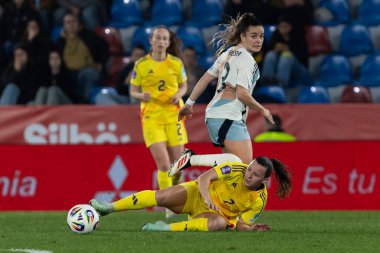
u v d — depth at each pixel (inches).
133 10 2303.2
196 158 1151.6
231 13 2154.3
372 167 1736.0
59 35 2222.0
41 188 1727.4
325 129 1798.7
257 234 1071.0
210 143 1732.3
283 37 2101.4
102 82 2086.6
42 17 2231.8
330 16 2304.4
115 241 995.3
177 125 1480.1
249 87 1137.4
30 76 1982.0
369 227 1243.8
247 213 1112.2
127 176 1733.5
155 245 950.4
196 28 2231.8
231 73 1143.6
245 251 901.2
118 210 1143.6
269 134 1756.9
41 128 1765.5
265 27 2165.4
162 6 2303.2
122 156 1736.0
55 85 1994.3
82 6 2244.1
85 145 1737.2
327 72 2164.1
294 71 2081.7
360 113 1800.0
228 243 968.3
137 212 1657.2
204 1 2311.8
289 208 1732.3
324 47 2226.9
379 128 1798.7
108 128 1780.3
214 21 2285.9
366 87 2106.3
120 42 2228.1
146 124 1466.5
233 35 1161.4
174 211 1135.6
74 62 2082.9
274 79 2053.4
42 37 2021.4
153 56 1467.8
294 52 2102.6
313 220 1435.8
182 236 1040.2
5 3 2262.6
